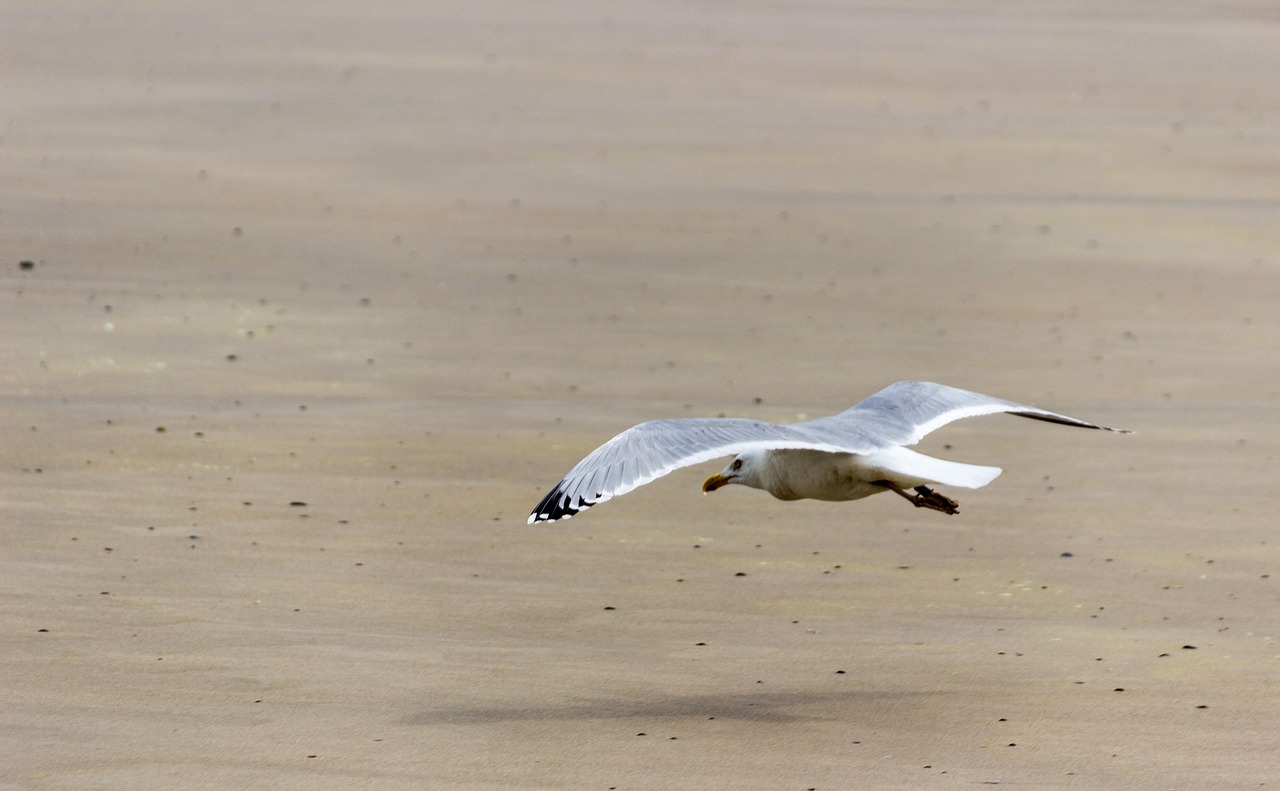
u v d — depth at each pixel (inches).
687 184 1192.8
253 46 1749.5
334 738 386.6
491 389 719.1
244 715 399.2
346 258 952.3
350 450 630.5
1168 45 1963.6
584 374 745.6
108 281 877.2
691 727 395.5
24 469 590.6
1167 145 1379.2
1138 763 377.1
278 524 546.0
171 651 438.3
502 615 472.7
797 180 1217.4
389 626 461.7
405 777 366.0
